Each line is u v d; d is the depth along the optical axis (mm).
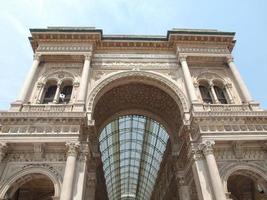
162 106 33875
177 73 31000
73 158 20953
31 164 21547
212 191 20219
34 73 28734
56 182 20578
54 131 22531
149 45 33406
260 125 23938
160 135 43656
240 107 26406
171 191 37781
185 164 28234
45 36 31797
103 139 45500
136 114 35531
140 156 57094
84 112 23500
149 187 67750
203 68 31859
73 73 29875
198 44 32969
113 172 63438
